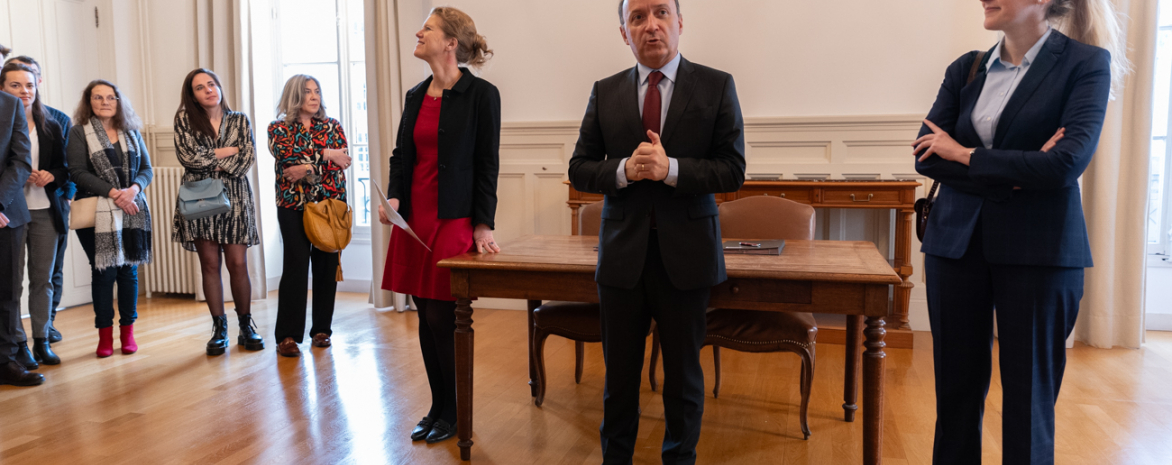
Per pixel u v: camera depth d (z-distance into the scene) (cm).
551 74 479
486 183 249
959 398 180
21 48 482
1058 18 168
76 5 516
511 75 487
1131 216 380
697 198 180
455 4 491
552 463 243
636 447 256
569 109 479
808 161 442
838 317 410
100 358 375
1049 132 162
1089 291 390
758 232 300
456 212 242
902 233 392
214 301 386
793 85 442
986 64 175
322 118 385
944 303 177
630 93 185
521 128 486
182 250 541
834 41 434
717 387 310
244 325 396
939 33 418
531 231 493
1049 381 169
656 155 168
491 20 487
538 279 224
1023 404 166
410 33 478
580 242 279
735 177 174
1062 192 161
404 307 498
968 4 412
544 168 484
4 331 326
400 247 253
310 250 390
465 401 241
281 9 566
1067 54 160
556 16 475
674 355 188
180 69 547
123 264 369
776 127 444
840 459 245
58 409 296
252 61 524
